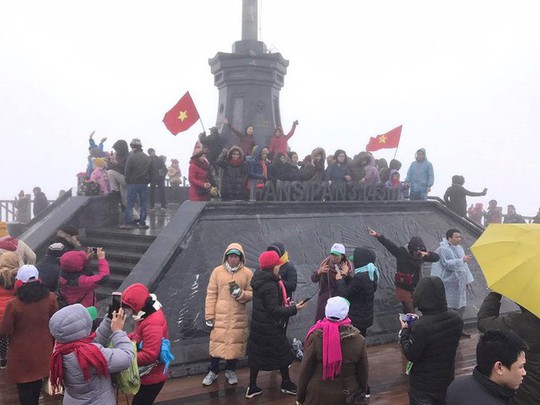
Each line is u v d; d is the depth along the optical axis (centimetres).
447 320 413
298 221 1049
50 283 639
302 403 421
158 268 795
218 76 1625
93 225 1085
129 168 1045
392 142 1481
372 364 789
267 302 588
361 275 630
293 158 1305
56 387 349
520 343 274
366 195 1223
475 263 1270
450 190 1488
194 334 774
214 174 1340
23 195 1808
